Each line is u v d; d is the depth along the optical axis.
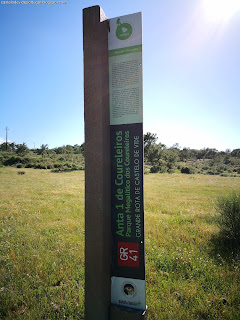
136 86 2.20
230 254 4.16
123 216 2.27
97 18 2.18
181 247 4.52
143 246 2.22
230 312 2.62
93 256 2.17
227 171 28.28
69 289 3.11
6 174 20.69
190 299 2.91
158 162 32.59
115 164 2.29
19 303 2.88
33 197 10.35
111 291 2.32
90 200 2.18
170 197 10.84
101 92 2.17
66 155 38.91
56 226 6.00
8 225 6.02
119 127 2.26
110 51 2.26
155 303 2.80
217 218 6.41
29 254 4.17
